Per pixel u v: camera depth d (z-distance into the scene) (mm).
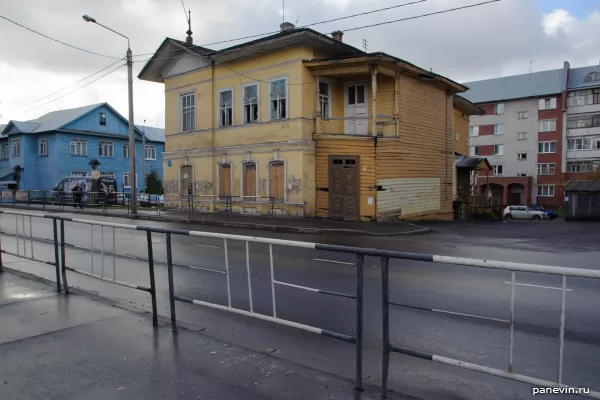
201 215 21594
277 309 6211
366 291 7160
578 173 51594
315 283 7738
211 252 11125
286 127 19953
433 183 23484
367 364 4414
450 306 6273
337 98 21469
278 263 9617
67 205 31219
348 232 16078
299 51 19422
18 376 3688
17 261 9758
